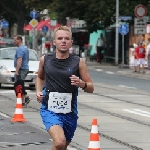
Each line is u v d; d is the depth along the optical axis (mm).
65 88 13203
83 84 13055
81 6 66062
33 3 69188
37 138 19391
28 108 27938
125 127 22281
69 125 13258
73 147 17875
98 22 67250
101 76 52281
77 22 87312
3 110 27031
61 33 13188
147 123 23469
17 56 27984
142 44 55188
